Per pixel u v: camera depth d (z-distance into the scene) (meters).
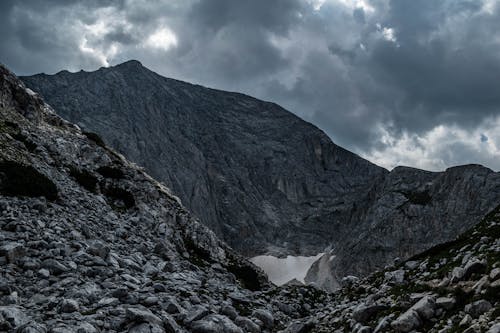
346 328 18.73
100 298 17.27
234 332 17.03
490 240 21.59
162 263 27.81
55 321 13.79
